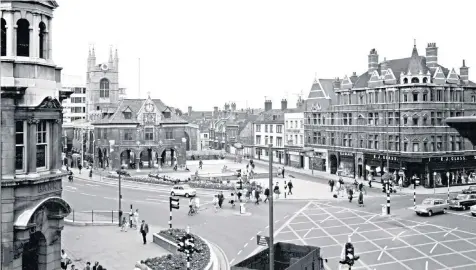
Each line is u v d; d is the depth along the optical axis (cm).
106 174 7588
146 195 5612
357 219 4244
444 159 6350
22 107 2411
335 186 6097
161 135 8269
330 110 8006
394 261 2945
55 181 2619
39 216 2480
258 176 7462
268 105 11200
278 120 10075
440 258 3002
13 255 2350
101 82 10594
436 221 4134
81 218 4216
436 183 6306
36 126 2494
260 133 10844
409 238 3528
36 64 2506
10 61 2403
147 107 8194
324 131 8200
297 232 3753
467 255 3061
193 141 11512
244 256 3077
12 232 2347
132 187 6262
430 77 6325
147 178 6731
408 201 5203
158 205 4969
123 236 3584
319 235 3644
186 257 2730
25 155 2442
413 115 6250
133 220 4044
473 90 6762
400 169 6338
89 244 3325
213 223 4109
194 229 3869
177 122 8375
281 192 5859
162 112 8438
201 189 5934
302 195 5634
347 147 7538
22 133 2452
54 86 2631
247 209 4784
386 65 6825
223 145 13012
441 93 6400
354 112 7369
